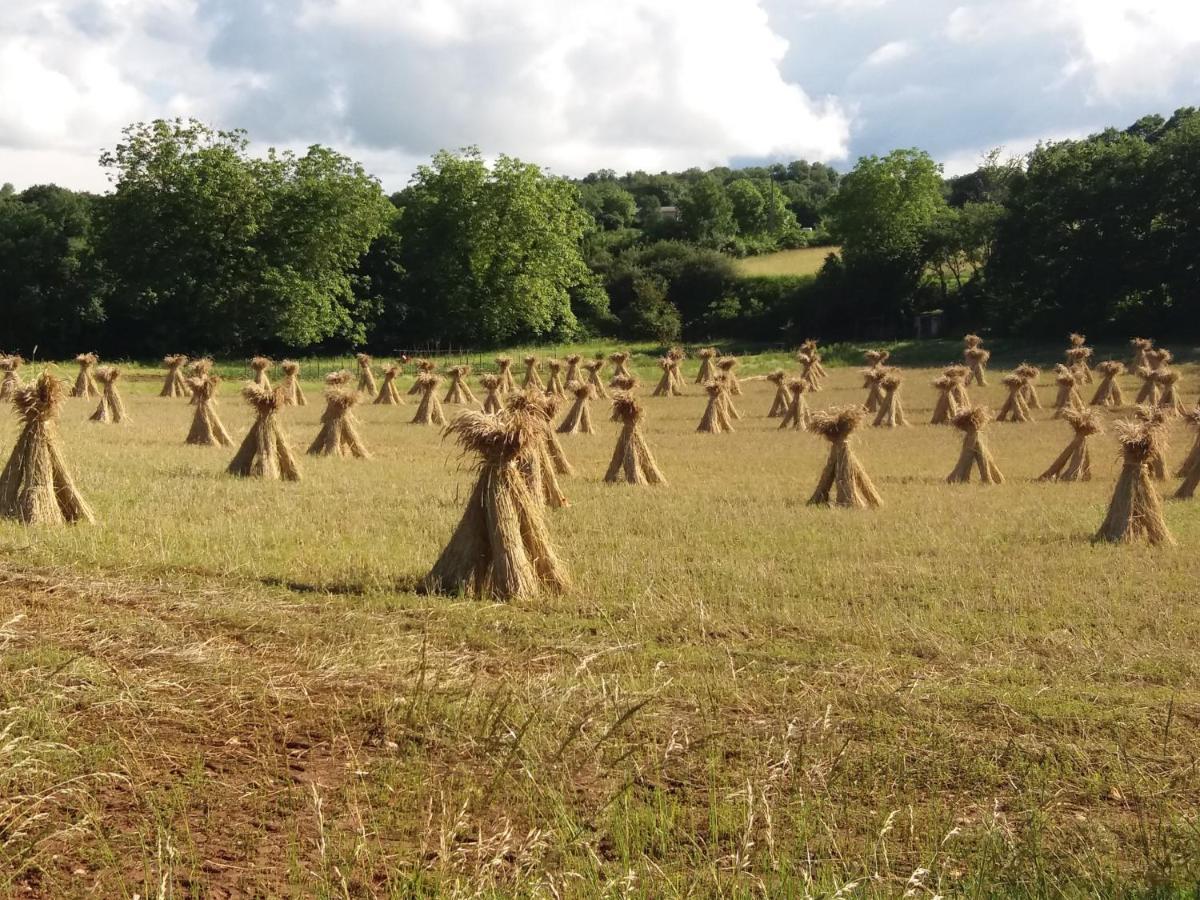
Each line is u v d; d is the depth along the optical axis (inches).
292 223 2290.8
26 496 474.9
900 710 272.2
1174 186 2199.8
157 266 2196.1
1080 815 222.2
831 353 2372.0
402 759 235.5
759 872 191.6
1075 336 1760.6
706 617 358.6
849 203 2866.6
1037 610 383.9
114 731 239.6
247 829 201.8
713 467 850.1
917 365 2206.0
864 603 388.8
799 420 1238.3
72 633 312.5
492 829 206.2
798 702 275.7
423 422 1275.8
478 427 385.1
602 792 222.1
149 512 522.0
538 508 408.2
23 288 2260.1
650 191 5182.1
